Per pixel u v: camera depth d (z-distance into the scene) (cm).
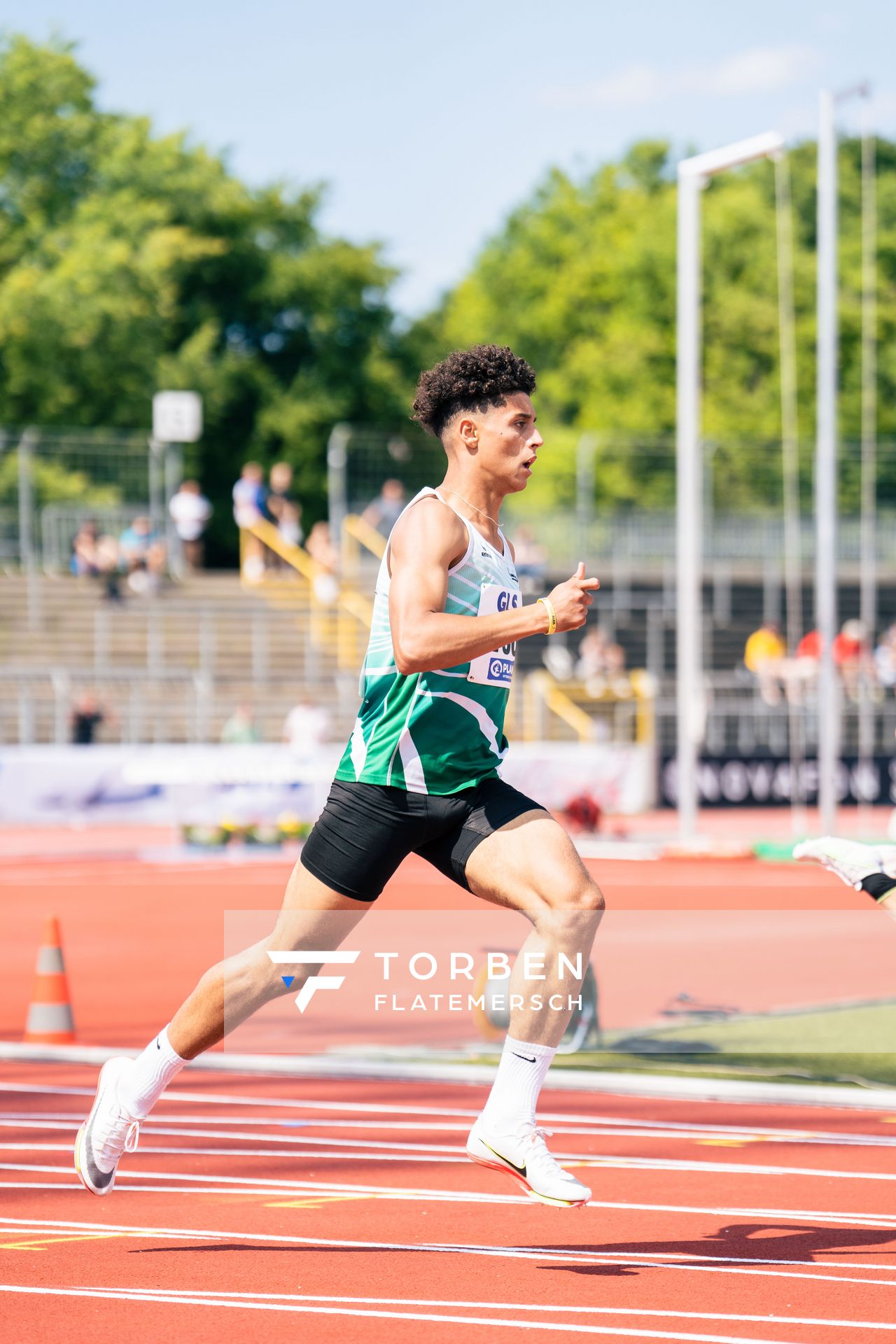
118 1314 922
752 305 11950
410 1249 1065
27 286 11294
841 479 8525
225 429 12531
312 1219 1145
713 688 6681
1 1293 961
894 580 8500
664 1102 1590
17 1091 1623
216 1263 1028
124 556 6931
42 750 5416
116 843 5019
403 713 988
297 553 7356
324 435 12800
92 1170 1062
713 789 6412
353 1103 1565
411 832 1006
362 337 13300
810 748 6619
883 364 11331
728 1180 1267
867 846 1079
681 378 4381
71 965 2588
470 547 999
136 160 12762
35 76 12375
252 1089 1638
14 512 6894
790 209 11469
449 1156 1346
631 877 4059
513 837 991
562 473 11669
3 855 4675
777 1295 960
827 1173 1288
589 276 15300
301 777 4809
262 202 13462
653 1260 1038
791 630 7025
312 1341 872
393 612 971
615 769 5712
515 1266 1024
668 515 7938
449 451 1028
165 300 11962
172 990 2322
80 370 11550
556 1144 1391
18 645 6544
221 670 6744
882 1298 955
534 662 7106
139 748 5488
